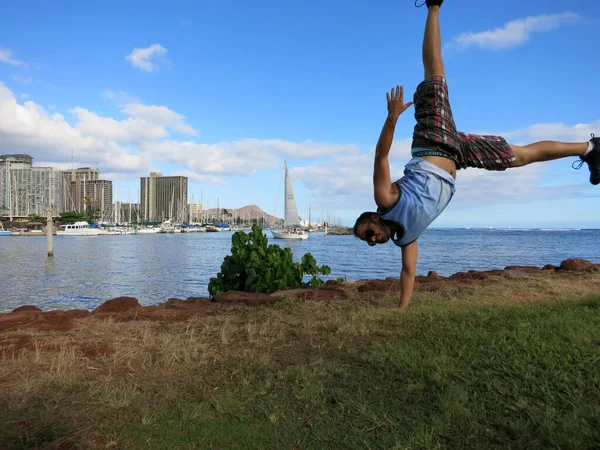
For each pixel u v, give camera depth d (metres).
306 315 5.42
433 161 3.88
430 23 4.12
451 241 73.62
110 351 4.04
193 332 4.59
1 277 22.27
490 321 4.84
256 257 8.59
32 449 2.44
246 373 3.52
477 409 2.82
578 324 4.48
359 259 33.09
